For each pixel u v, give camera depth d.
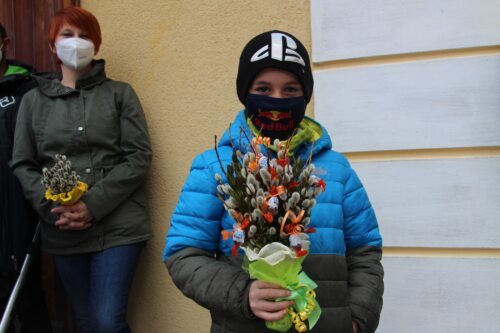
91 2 3.51
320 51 3.00
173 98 3.32
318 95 3.01
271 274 1.59
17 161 2.93
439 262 2.86
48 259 3.55
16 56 3.75
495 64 2.77
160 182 3.34
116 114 3.04
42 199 2.85
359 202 1.94
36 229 3.08
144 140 3.06
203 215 1.82
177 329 3.30
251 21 3.15
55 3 3.62
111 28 3.46
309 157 1.75
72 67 3.01
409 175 2.89
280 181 1.59
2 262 2.98
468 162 2.81
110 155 3.00
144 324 3.37
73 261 2.97
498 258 2.78
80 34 3.02
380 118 2.93
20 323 3.02
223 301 1.66
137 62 3.40
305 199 1.59
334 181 1.88
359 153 2.96
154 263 3.35
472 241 2.81
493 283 2.79
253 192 1.57
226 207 1.64
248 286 1.65
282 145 1.72
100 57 3.50
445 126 2.84
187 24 3.29
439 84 2.84
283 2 3.08
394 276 2.91
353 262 1.92
